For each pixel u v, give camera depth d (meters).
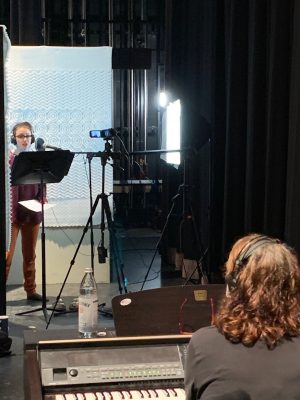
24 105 5.27
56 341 1.86
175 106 5.29
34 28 5.82
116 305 2.17
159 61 7.83
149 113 7.95
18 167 4.18
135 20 7.65
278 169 4.08
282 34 4.00
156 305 2.18
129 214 8.27
